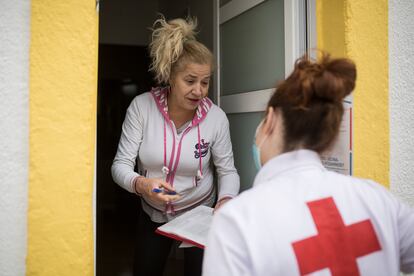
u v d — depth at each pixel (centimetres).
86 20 122
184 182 176
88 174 123
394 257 82
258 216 77
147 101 174
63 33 120
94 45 123
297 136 86
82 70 122
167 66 165
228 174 182
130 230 430
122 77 491
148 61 489
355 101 162
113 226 445
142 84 494
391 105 172
